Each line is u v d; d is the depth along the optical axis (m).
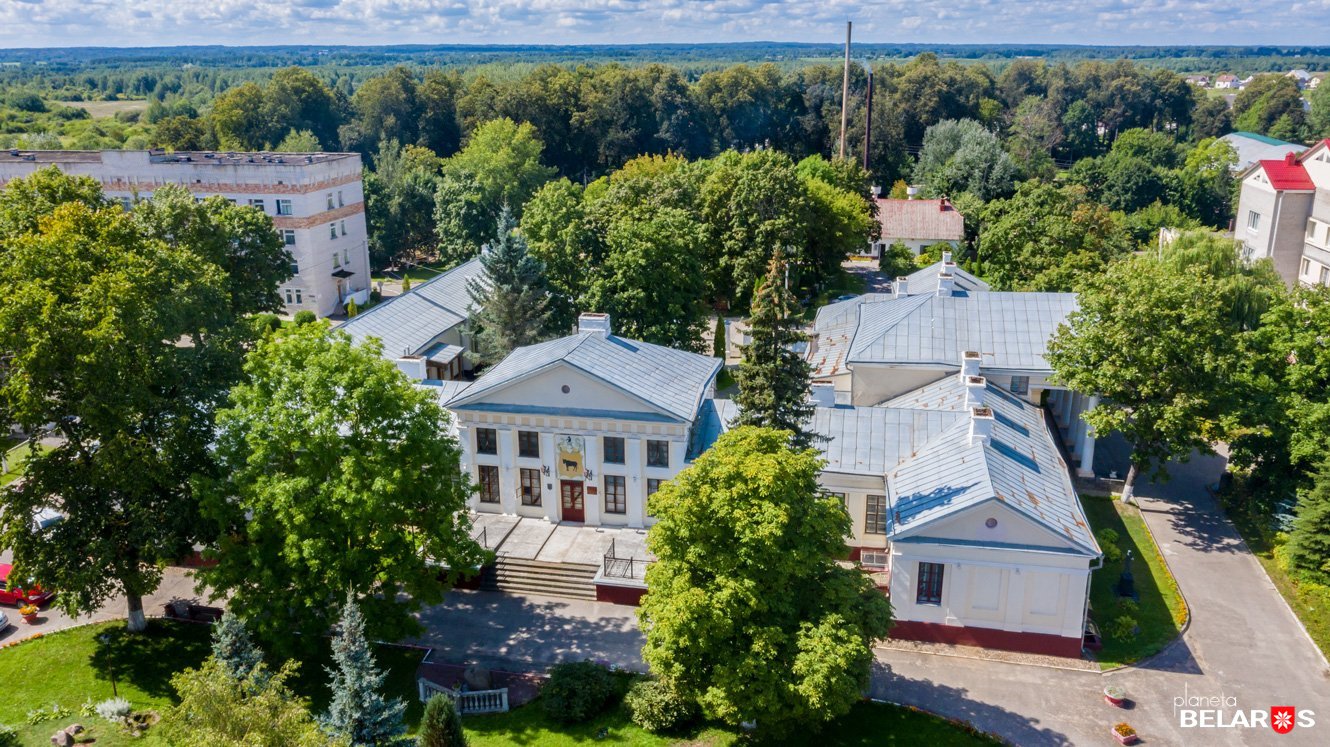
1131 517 54.66
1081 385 53.47
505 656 42.72
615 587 46.31
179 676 28.06
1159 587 47.56
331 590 38.50
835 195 101.31
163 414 42.28
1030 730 37.66
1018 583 41.53
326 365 39.91
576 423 49.88
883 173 174.75
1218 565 49.81
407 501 40.69
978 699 39.47
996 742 36.81
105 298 40.25
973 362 53.34
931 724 37.75
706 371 55.12
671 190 93.12
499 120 130.62
